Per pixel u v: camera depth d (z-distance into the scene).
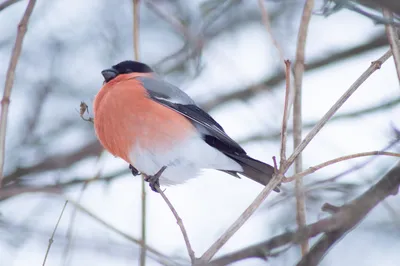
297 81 6.96
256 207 5.74
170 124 7.96
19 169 11.26
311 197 7.60
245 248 5.18
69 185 10.34
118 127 7.90
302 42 7.07
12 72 6.10
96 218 5.84
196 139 8.00
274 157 5.96
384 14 6.11
